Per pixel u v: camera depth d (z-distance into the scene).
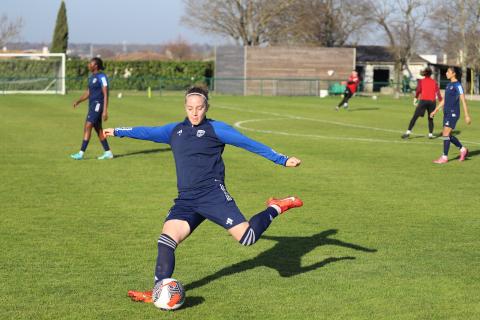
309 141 22.84
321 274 8.15
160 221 10.76
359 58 78.56
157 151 19.47
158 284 6.81
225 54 64.25
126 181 14.42
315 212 11.57
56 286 7.59
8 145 20.45
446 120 17.86
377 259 8.80
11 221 10.66
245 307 7.04
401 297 7.38
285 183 14.44
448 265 8.58
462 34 62.50
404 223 10.88
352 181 14.80
